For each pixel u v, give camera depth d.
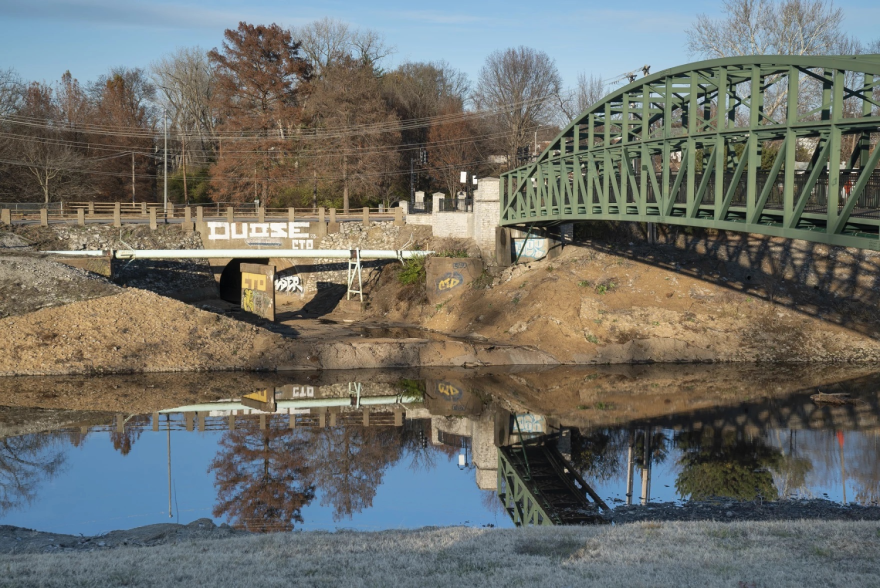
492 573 14.21
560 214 46.88
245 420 36.06
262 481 27.59
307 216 70.12
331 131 80.56
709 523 18.19
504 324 50.88
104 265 57.56
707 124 33.44
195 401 39.16
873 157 23.41
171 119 125.06
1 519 22.98
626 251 55.50
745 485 25.88
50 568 14.86
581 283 52.22
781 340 48.19
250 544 16.89
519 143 95.94
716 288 51.44
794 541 15.95
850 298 50.28
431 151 96.62
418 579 13.88
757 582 13.27
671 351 47.84
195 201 99.19
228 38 84.38
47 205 80.56
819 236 25.77
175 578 14.20
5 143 86.94
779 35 63.03
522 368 46.62
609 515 23.41
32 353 43.94
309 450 31.67
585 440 32.16
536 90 99.31
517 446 31.95
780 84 66.31
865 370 44.69
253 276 57.53
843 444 30.66
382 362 46.75
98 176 94.31
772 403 37.59
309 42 106.06
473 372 45.69
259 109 85.81
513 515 24.06
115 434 33.31
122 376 43.66
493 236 59.19
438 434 34.16
